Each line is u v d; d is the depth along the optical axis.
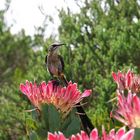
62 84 3.50
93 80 9.58
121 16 10.98
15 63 18.77
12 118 9.66
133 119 2.03
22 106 9.64
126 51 9.70
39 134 3.12
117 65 9.40
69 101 3.14
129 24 10.86
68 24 10.98
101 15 11.18
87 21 11.01
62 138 1.85
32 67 10.88
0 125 9.80
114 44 9.77
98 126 5.18
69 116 3.14
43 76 9.41
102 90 8.46
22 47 19.06
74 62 9.81
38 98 3.14
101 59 10.05
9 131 9.71
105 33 10.32
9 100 10.18
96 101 9.09
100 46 10.25
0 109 9.95
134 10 11.33
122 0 11.37
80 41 10.65
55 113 3.08
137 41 9.74
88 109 8.86
